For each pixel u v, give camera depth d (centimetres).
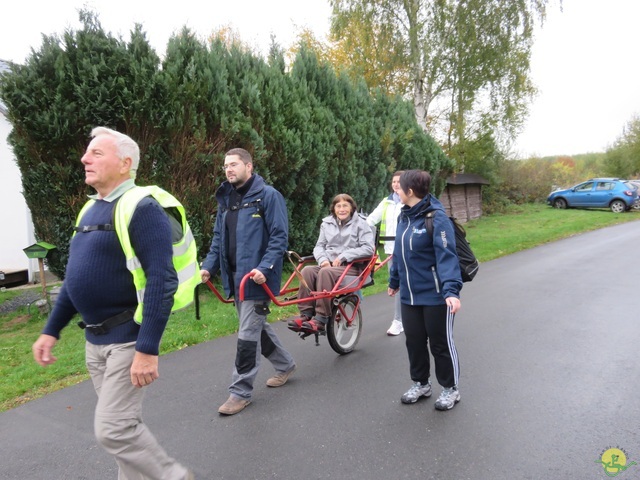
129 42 705
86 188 686
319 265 490
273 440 336
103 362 239
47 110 654
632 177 3662
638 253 1167
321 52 2230
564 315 633
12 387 443
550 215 2236
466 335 558
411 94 2069
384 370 462
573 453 306
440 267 348
